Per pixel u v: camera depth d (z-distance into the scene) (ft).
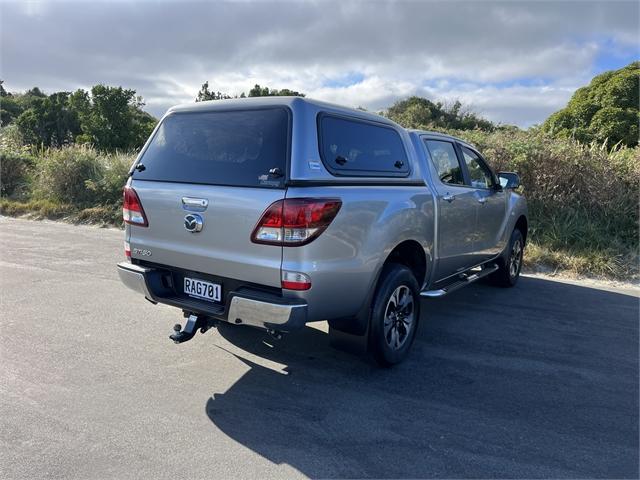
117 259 25.61
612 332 16.78
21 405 11.21
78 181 43.11
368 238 11.97
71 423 10.54
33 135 108.88
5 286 20.39
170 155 12.83
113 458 9.41
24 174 49.42
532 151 31.24
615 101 56.90
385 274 12.98
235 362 13.74
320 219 10.68
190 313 12.35
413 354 14.66
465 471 9.30
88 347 14.51
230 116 12.04
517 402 11.95
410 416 11.19
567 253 26.37
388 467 9.37
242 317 11.10
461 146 18.10
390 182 13.29
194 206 11.82
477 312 18.62
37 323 16.30
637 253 26.55
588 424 11.04
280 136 11.16
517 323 17.51
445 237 15.78
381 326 12.78
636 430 10.84
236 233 11.19
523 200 22.52
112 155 48.26
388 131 14.06
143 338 15.26
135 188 13.09
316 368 13.52
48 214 40.16
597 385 12.92
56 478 8.80
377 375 13.21
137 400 11.57
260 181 11.00
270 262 10.83
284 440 10.14
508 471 9.33
